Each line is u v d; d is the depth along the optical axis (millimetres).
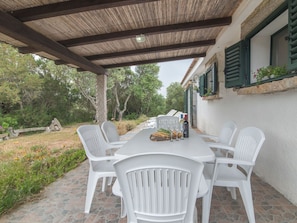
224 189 2625
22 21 2465
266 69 2512
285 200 2246
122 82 16766
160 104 20250
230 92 4184
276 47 2865
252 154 1857
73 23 2859
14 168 3725
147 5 2600
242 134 2156
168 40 4043
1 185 2783
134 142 2260
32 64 13781
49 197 2562
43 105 14625
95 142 2619
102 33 3293
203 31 3746
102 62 5156
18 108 13828
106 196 2557
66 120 16172
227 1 2658
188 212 1211
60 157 4410
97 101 5754
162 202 1199
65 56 3580
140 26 3164
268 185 2645
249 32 2885
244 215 2016
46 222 2018
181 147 1944
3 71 12078
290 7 1855
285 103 2232
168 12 2824
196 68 7348
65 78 15500
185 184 1168
